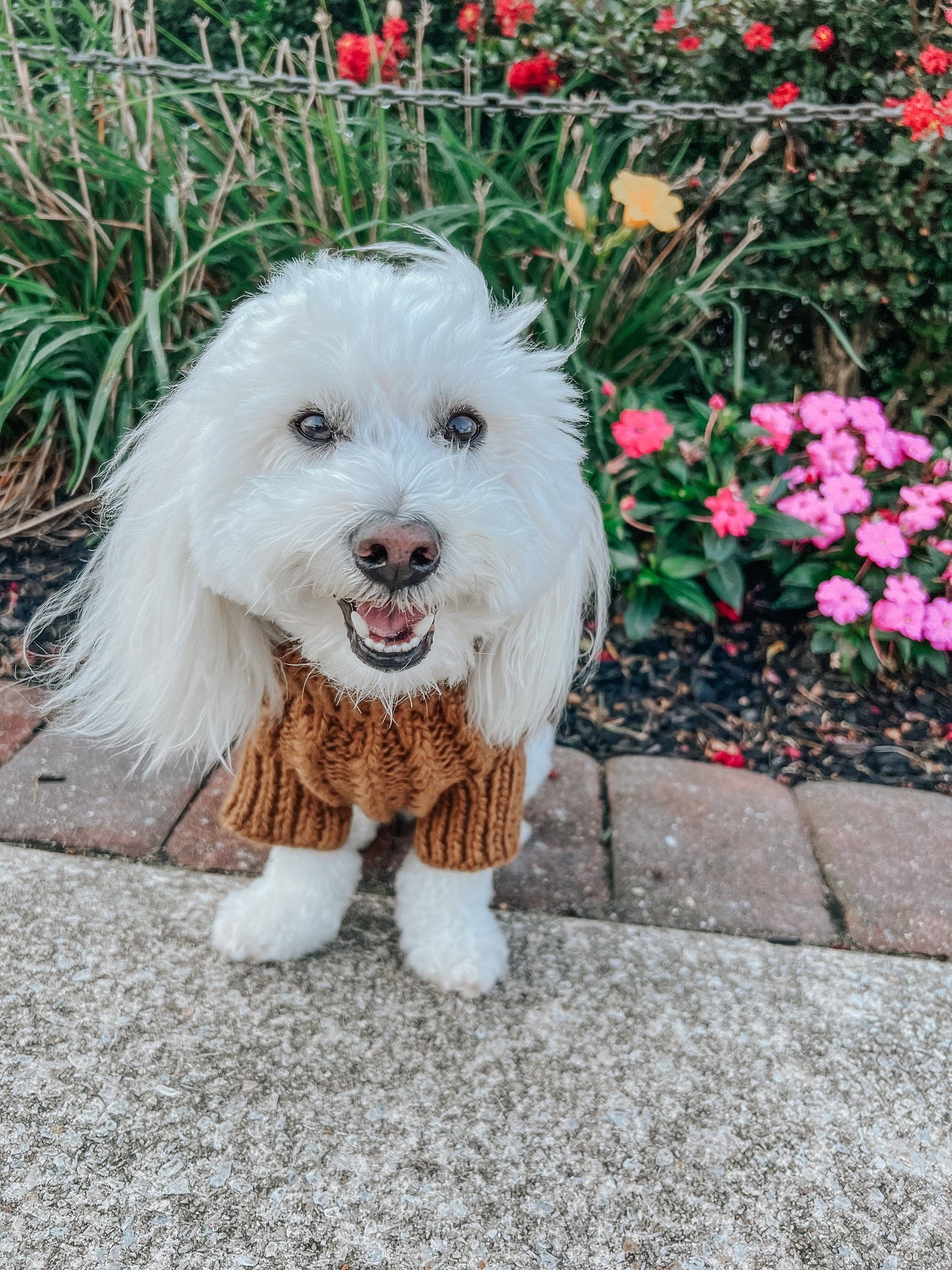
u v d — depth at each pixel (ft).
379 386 1.20
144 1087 1.37
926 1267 1.25
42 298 2.44
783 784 2.06
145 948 1.57
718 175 2.55
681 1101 1.42
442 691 1.36
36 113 2.44
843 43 2.54
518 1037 1.49
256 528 1.16
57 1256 1.19
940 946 1.70
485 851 1.48
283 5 3.09
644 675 2.29
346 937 1.64
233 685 1.40
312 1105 1.37
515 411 1.24
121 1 2.43
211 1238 1.22
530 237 2.51
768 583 2.52
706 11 2.57
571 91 2.78
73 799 1.84
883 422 2.28
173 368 2.43
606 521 2.25
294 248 2.49
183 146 2.50
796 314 2.76
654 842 1.86
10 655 2.14
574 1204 1.29
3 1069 1.37
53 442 2.50
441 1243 1.24
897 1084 1.47
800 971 1.63
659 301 2.44
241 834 1.50
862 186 2.50
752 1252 1.26
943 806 2.00
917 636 2.13
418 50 2.49
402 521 1.11
